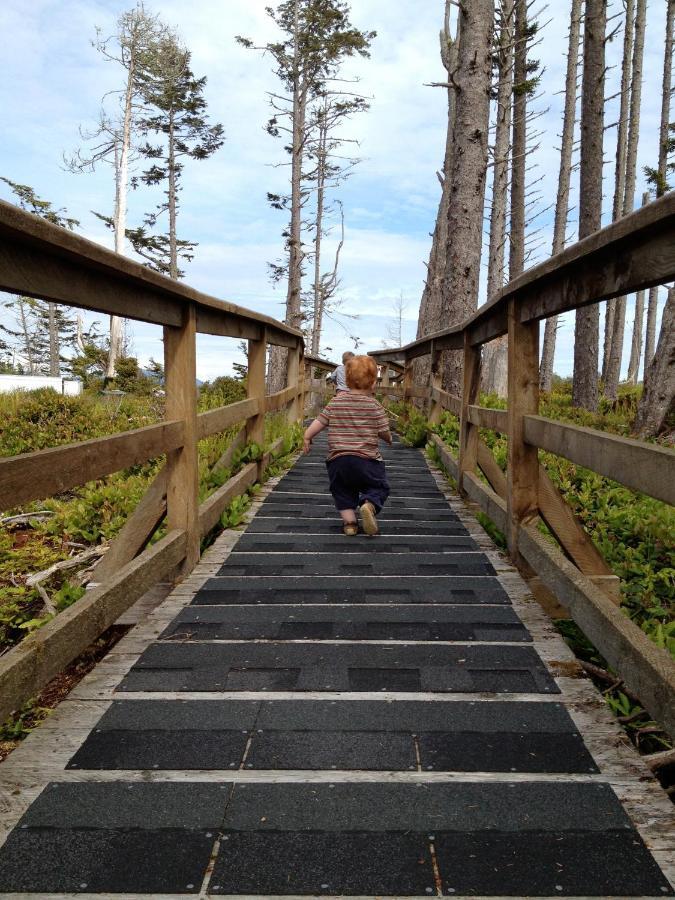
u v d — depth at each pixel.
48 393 10.45
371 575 3.82
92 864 1.60
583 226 16.03
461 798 1.85
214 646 2.84
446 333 7.02
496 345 18.56
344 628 3.04
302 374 11.68
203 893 1.52
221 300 4.24
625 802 1.84
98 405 10.95
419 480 6.95
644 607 3.96
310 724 2.23
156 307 3.29
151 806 1.81
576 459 2.78
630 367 33.97
